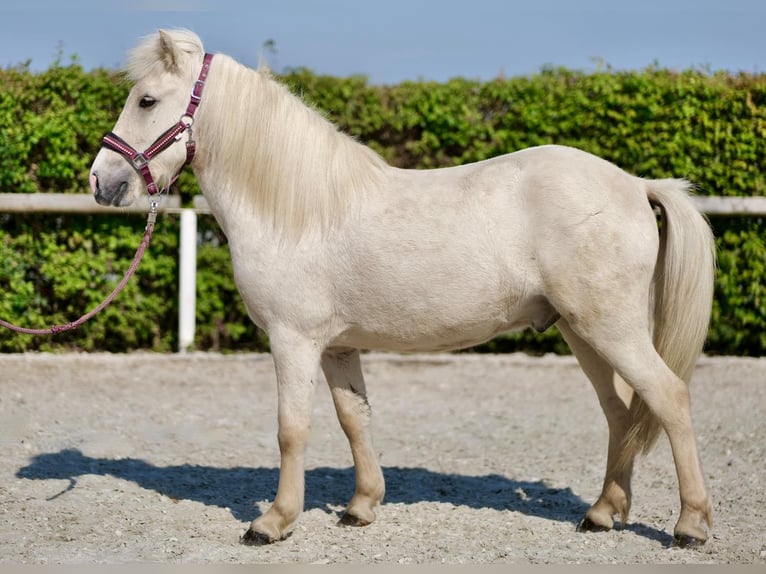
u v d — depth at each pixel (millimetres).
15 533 4324
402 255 4215
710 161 8781
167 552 4125
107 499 4902
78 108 8711
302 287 4289
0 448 5910
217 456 5953
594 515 4465
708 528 4285
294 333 4324
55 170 8797
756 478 5391
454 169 4418
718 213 8547
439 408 7344
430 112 8922
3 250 8719
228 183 4426
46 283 8898
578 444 6309
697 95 8727
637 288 4105
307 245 4293
